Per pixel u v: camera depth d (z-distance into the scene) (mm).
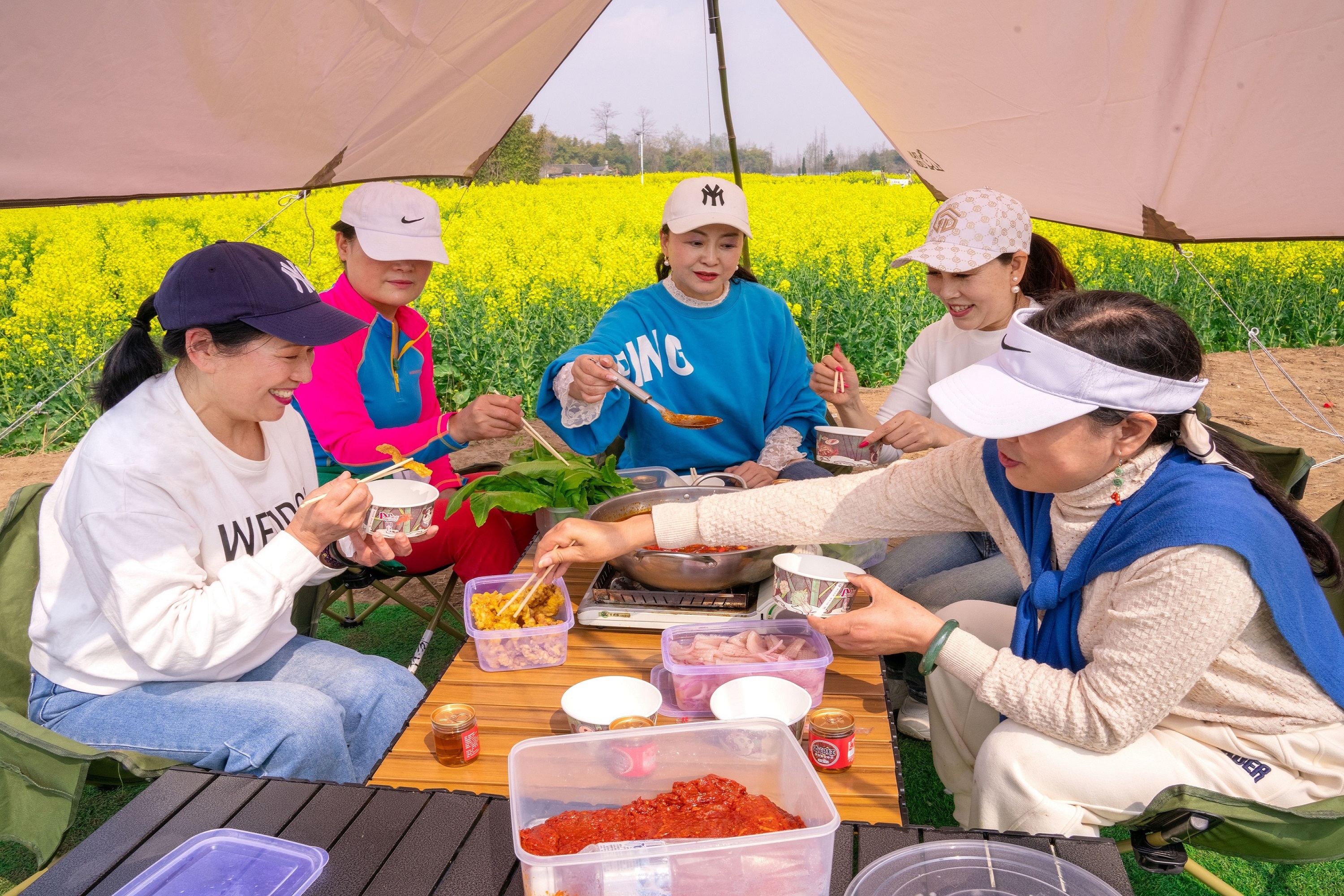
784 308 3492
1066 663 1726
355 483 1922
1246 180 3291
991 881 1263
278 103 2961
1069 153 3596
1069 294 1582
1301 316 9617
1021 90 3406
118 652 1941
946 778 2076
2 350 6949
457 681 1953
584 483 2549
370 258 3027
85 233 11695
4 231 11555
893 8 3258
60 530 1949
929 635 1734
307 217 3898
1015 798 1647
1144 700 1542
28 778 1714
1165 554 1536
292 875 1260
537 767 1342
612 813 1325
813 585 1843
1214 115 3096
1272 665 1602
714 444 3432
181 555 1858
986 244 2787
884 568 2816
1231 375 8383
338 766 1935
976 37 3244
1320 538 1659
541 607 2131
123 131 2664
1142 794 1608
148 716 1882
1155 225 3740
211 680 1991
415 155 4145
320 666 2096
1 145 2471
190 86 2600
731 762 1378
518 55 3701
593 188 14844
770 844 1135
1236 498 1539
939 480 2002
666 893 1139
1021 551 1850
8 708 1758
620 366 2861
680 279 3293
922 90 3693
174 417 1938
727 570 2125
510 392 7184
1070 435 1524
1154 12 2854
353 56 2922
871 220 11148
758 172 18750
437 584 4348
